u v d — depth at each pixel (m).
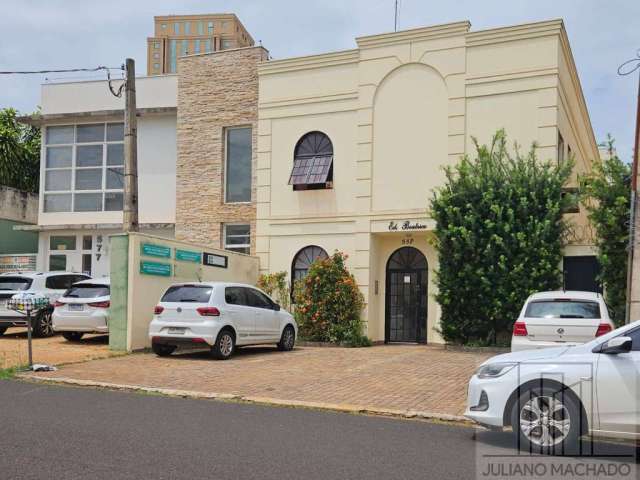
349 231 19.75
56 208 24.59
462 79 18.64
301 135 20.66
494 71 18.31
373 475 6.27
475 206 16.81
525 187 16.53
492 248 16.48
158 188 23.55
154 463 6.52
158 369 13.21
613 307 15.36
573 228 17.12
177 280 17.27
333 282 18.80
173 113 23.39
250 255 20.70
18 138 30.84
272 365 13.90
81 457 6.70
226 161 22.25
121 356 14.98
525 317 11.45
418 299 19.45
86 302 16.67
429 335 19.05
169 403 10.06
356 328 18.53
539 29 17.88
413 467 6.60
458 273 16.83
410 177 19.14
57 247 24.58
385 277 19.88
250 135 22.03
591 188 15.89
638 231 13.15
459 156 18.05
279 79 21.05
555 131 17.62
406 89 19.39
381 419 9.24
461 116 18.59
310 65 20.62
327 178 20.00
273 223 20.78
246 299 15.60
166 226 23.09
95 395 10.64
